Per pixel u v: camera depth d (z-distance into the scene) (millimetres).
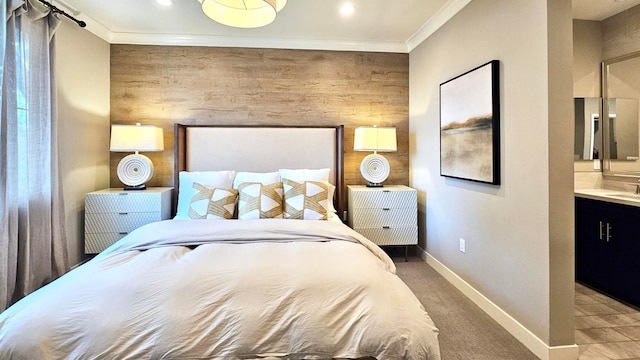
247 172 3461
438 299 2580
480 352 1885
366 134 3480
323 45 3676
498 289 2230
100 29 3260
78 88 3010
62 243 2672
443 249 3061
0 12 2066
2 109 2062
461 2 2650
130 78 3514
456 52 2768
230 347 1243
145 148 3215
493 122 2209
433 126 3229
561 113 1787
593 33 3127
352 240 2141
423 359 1268
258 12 1816
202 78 3594
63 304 1299
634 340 2006
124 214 3033
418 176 3621
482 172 2352
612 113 3057
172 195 3391
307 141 3621
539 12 1827
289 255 1769
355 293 1407
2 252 2059
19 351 1154
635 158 2900
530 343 1919
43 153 2459
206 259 1690
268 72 3662
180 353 1213
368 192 3371
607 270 2672
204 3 1661
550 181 1787
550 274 1790
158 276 1482
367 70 3783
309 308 1341
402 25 3238
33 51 2373
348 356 1269
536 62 1856
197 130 3504
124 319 1256
